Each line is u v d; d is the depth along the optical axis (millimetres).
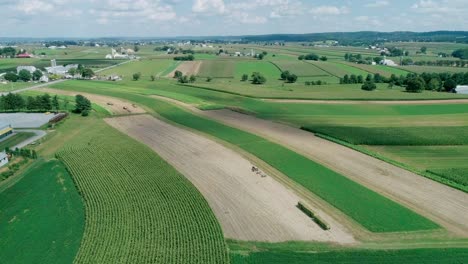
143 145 88625
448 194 63562
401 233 51875
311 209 57875
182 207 59188
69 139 94625
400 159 80625
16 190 66062
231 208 59312
